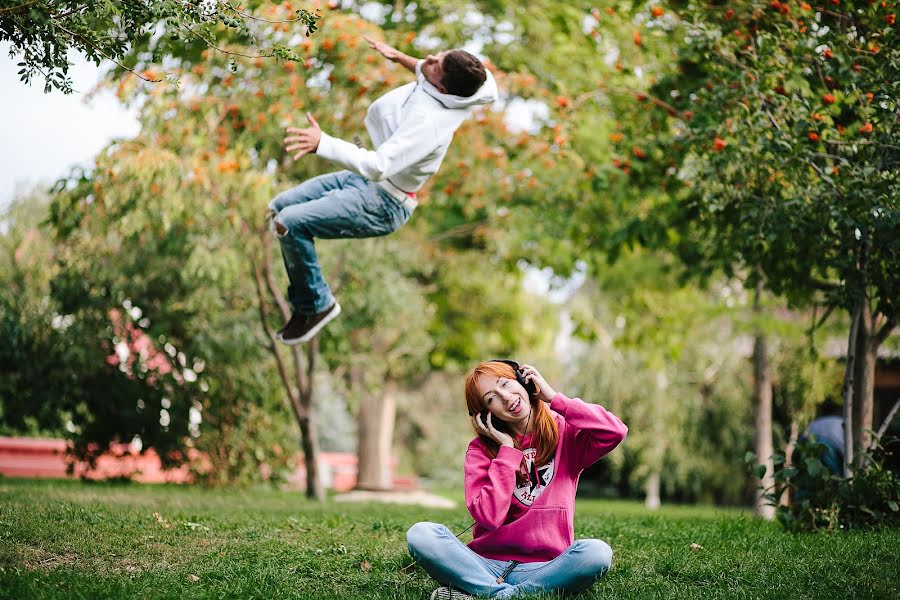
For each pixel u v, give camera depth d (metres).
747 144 7.44
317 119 9.95
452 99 4.84
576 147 11.61
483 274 17.06
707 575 4.84
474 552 4.27
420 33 11.60
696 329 15.23
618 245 11.14
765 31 7.88
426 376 26.75
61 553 4.93
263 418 13.76
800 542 5.92
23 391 12.49
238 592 4.21
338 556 5.19
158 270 11.95
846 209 6.90
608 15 10.48
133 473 13.48
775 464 7.31
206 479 13.51
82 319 12.13
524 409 4.20
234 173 9.63
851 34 7.62
